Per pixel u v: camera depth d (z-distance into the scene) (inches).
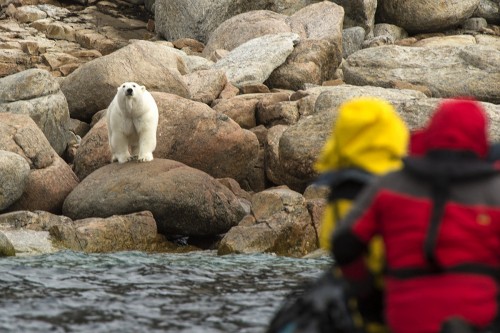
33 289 1358.3
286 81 3358.8
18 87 2635.3
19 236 1916.8
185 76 3107.8
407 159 641.0
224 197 2170.3
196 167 2460.6
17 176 2151.8
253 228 1962.4
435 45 3617.1
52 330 1094.4
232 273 1560.0
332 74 3548.2
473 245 612.1
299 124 2436.0
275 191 2059.5
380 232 646.5
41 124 2637.8
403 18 4074.8
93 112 2913.4
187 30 3937.0
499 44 3937.0
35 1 4114.2
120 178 2148.1
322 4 3777.1
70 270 1550.2
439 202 619.2
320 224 1984.5
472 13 4106.8
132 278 1480.1
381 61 3344.0
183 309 1227.9
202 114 2485.2
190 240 2188.7
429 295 609.3
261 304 1267.2
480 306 603.8
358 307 691.4
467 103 650.2
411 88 3203.7
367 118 687.1
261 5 3976.4
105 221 2007.9
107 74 2881.4
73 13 4087.1
